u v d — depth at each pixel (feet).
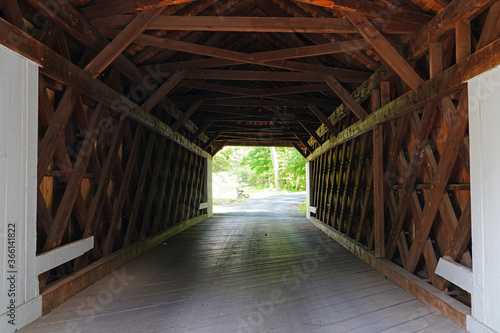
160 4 9.64
